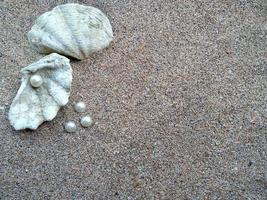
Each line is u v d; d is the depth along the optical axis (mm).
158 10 302
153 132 260
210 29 296
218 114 267
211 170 251
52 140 255
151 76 277
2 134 254
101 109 266
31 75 259
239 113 268
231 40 292
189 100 271
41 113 256
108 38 284
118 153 253
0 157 248
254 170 251
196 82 276
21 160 248
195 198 243
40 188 242
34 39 278
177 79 277
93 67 279
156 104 268
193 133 260
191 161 253
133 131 260
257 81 279
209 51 287
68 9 284
